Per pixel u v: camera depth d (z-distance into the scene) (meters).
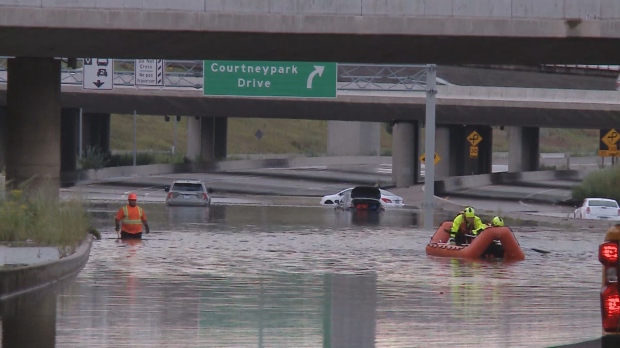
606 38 92.25
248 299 66.12
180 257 97.94
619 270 42.66
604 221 175.50
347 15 94.31
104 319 56.25
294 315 59.03
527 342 50.59
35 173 122.19
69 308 60.41
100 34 98.00
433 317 58.88
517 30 92.81
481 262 98.19
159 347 48.06
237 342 49.72
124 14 94.50
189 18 94.75
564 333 53.41
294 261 96.06
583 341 50.91
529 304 65.31
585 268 92.88
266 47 104.62
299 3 94.56
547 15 92.50
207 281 76.81
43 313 58.25
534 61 111.31
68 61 130.25
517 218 192.25
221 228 145.50
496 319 58.28
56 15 94.00
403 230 147.75
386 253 107.56
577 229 160.38
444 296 69.25
